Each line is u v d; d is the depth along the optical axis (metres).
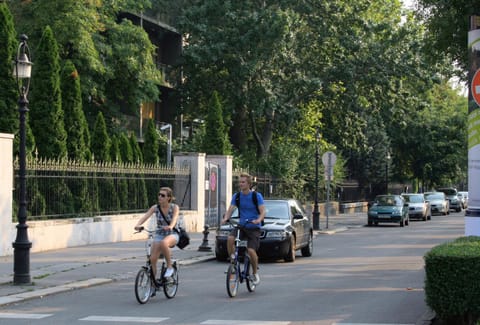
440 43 19.42
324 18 38.84
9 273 15.26
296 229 19.59
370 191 61.41
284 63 38.19
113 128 36.34
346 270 17.00
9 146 18.06
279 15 36.00
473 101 12.52
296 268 17.55
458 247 9.95
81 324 10.23
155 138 32.06
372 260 19.42
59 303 12.20
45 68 22.75
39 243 19.41
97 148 27.61
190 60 38.91
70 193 21.14
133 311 11.32
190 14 38.66
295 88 38.62
